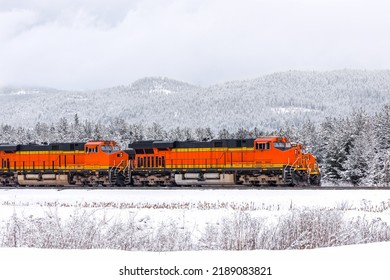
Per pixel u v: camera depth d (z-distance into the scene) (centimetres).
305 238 2591
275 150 6112
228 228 2686
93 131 19725
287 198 4903
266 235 2619
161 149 6775
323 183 11744
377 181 10031
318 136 13750
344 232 2659
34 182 7456
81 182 7212
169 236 2731
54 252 2259
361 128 12194
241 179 6325
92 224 2803
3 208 4691
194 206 4622
